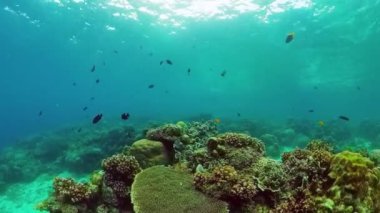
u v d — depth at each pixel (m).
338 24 28.16
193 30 34.38
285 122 28.23
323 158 5.52
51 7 29.69
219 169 5.64
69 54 46.56
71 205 6.24
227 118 32.12
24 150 23.53
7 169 18.55
